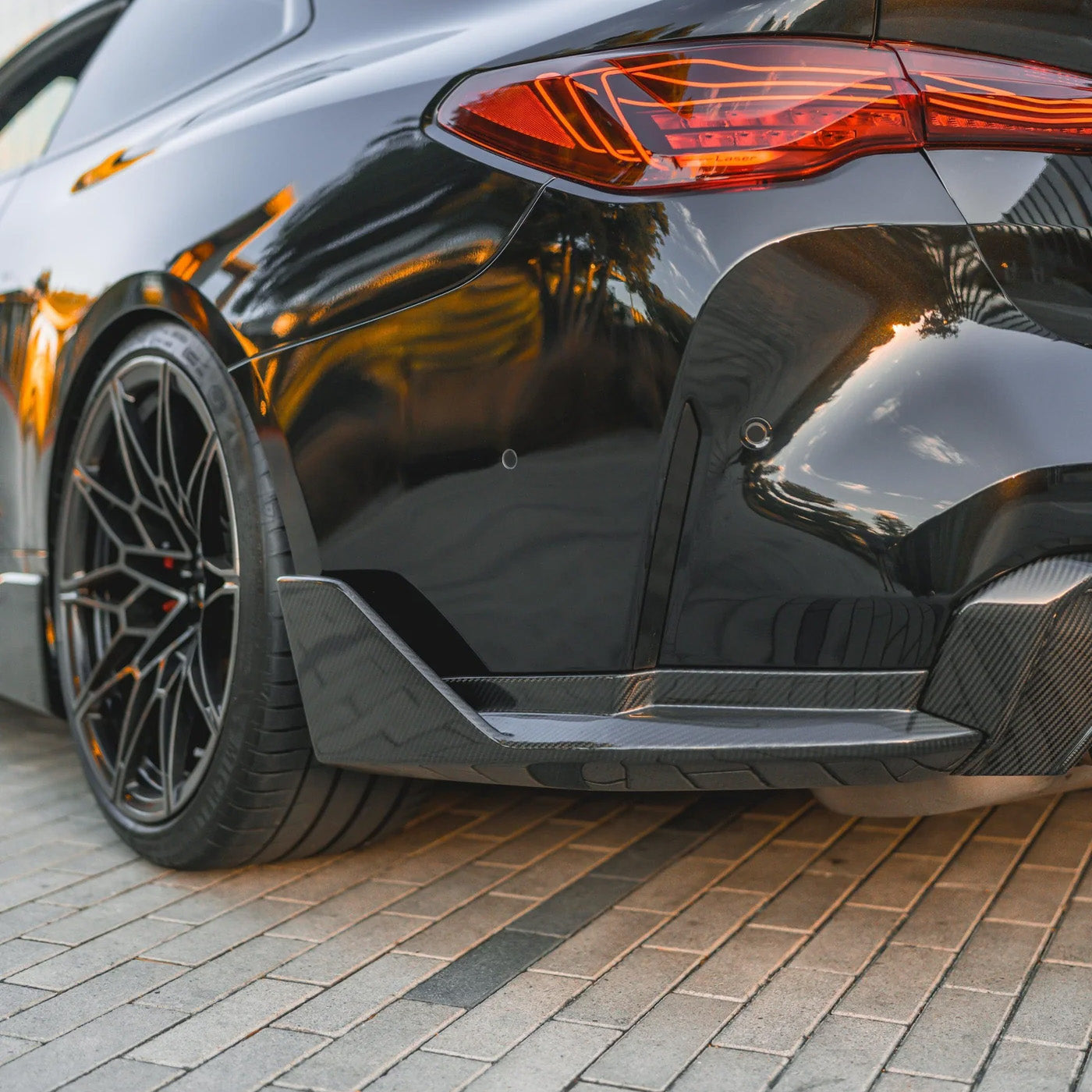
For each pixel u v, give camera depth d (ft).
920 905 6.36
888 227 4.97
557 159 5.31
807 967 5.79
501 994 5.71
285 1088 4.99
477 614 5.73
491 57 5.66
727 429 5.09
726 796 8.18
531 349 5.40
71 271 8.00
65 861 7.71
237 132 6.88
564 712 5.56
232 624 6.74
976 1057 4.92
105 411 7.71
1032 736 4.99
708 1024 5.33
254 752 6.62
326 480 6.10
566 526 5.43
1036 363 4.93
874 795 5.73
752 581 5.16
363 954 6.21
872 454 4.95
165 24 8.86
